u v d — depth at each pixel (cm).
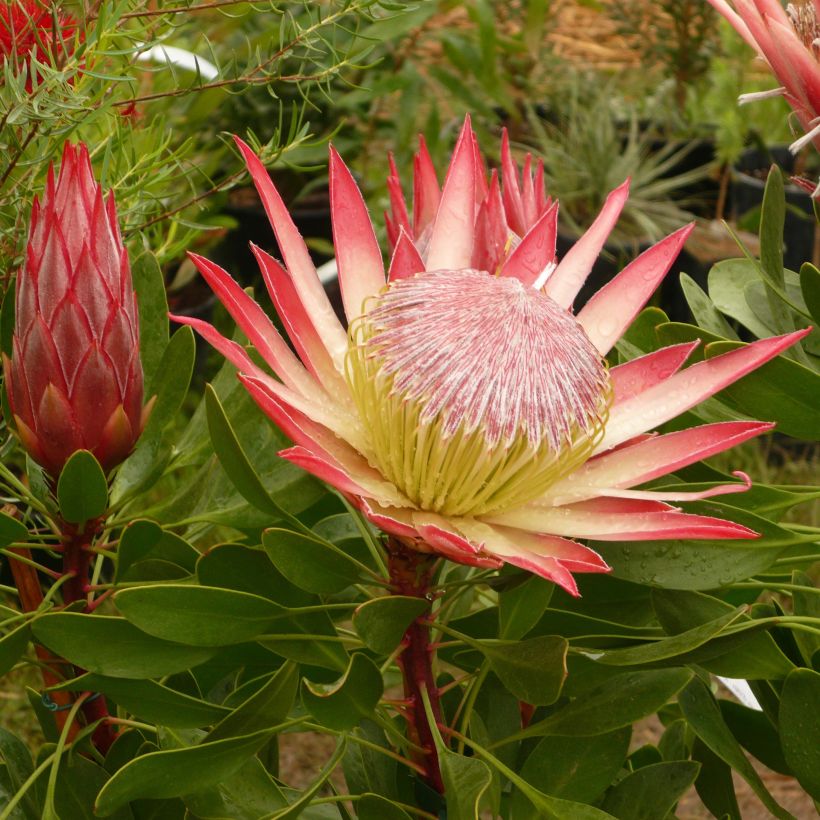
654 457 56
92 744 64
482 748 58
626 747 60
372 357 55
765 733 66
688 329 61
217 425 53
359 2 67
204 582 57
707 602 59
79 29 64
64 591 61
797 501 60
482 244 61
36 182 65
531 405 54
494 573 59
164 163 69
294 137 71
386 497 55
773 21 59
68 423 56
